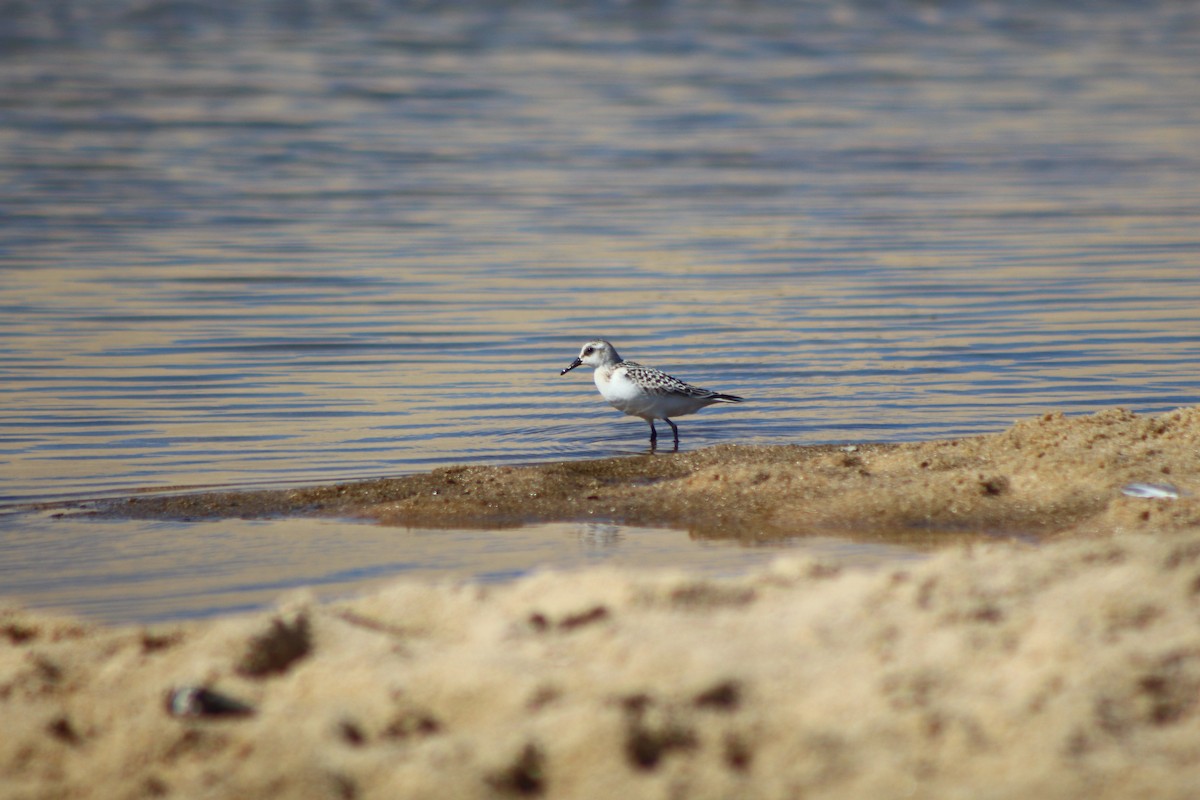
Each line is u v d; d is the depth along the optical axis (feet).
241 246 96.37
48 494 45.78
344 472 48.98
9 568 37.60
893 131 154.30
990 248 96.17
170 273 87.15
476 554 38.68
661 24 240.53
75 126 146.51
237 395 60.34
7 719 24.75
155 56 197.57
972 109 169.37
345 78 182.91
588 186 122.83
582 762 21.67
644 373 51.80
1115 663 23.17
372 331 73.00
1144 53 219.00
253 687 25.49
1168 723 22.22
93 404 58.44
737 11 258.16
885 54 215.31
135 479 47.75
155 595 35.24
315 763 22.13
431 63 197.98
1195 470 42.47
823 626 25.52
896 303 79.61
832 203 115.34
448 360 67.21
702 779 21.20
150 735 23.57
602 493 44.47
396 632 28.35
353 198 115.65
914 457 46.24
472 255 94.07
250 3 253.24
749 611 26.96
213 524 42.06
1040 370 63.98
